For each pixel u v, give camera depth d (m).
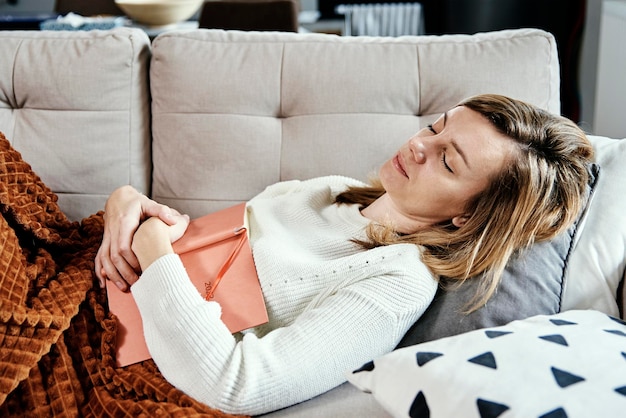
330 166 1.59
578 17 3.32
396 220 1.33
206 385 1.07
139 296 1.16
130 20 3.31
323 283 1.22
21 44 1.64
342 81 1.59
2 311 1.07
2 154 1.33
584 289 1.23
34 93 1.61
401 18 4.16
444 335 1.17
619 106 2.51
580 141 1.26
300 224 1.37
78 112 1.61
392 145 1.58
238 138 1.60
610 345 0.92
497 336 0.98
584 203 1.25
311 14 3.68
